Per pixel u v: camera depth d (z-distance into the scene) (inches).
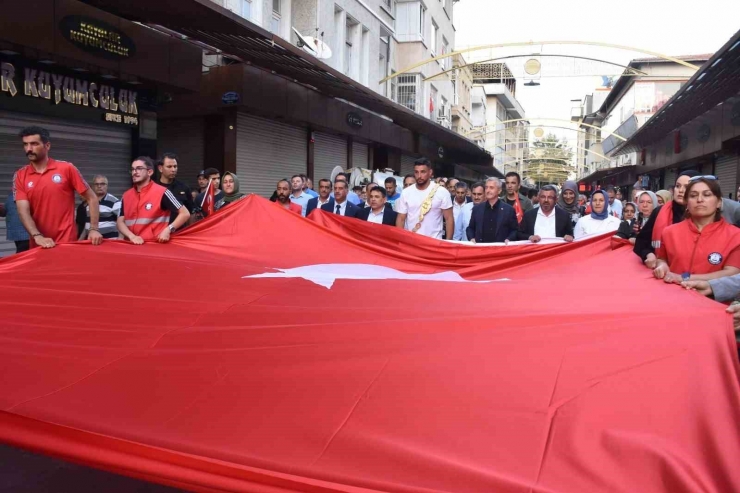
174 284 170.9
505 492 71.3
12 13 327.6
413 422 87.9
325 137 743.1
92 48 375.9
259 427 87.4
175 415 91.4
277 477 76.2
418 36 1085.8
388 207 298.7
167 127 595.5
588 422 87.0
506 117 2987.2
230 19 367.6
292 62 489.7
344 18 800.3
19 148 369.4
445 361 107.1
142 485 131.8
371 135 821.2
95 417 91.1
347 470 76.4
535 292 155.7
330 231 237.8
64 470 138.8
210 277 181.0
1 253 365.1
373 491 72.1
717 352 107.5
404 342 116.6
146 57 418.3
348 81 566.3
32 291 162.9
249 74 533.0
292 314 139.0
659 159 1210.6
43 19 343.9
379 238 241.3
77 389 100.7
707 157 863.7
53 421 90.3
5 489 129.3
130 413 92.3
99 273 181.9
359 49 863.1
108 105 421.1
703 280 148.6
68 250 204.5
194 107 550.3
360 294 159.9
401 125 927.7
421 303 146.3
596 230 280.7
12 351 118.0
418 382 99.9
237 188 331.9
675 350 107.3
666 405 91.4
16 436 92.1
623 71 1055.6
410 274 205.6
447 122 1401.3
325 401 94.6
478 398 94.5
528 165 3376.0
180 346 119.3
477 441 82.6
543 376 101.1
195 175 581.6
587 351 109.0
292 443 83.0
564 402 92.7
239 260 216.5
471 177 1971.0
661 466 76.0
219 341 121.8
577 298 144.9
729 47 463.5
